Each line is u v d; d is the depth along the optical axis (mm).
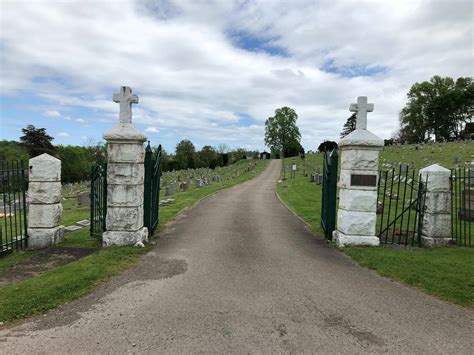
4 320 4516
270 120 101750
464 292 5527
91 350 3793
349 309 4941
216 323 4449
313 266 7086
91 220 9820
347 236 8812
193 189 28516
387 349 3863
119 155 8555
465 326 4453
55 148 62719
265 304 5078
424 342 4035
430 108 77188
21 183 8859
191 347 3850
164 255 7812
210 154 90125
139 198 8812
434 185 8766
